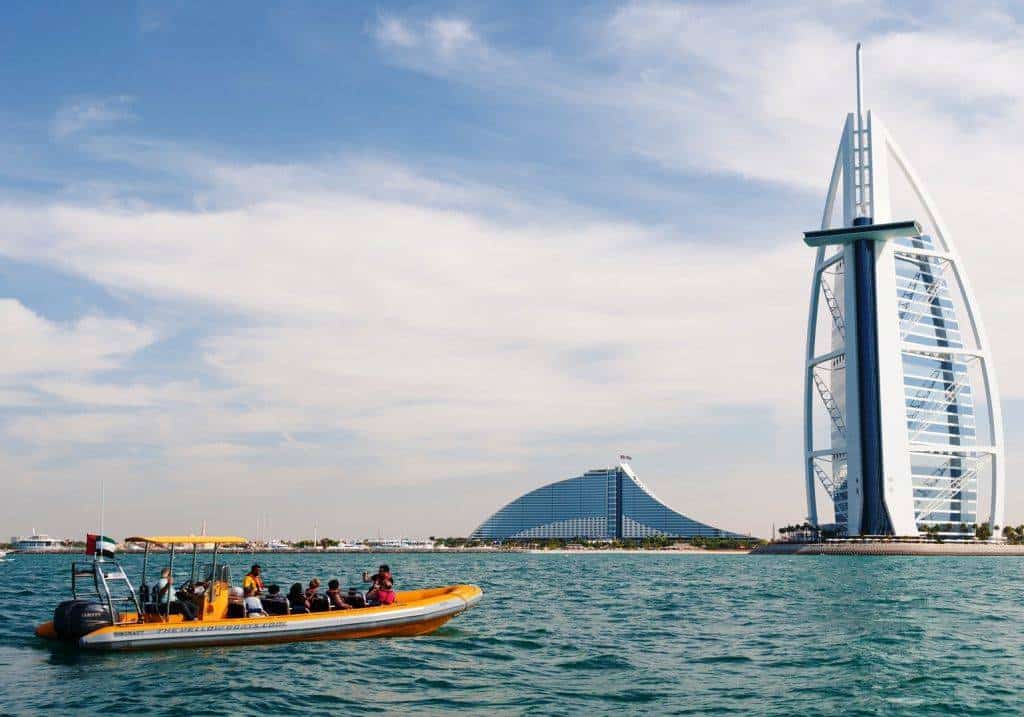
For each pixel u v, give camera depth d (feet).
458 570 412.98
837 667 94.32
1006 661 97.86
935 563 523.29
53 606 168.76
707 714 73.82
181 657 96.17
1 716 73.56
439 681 86.58
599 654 103.96
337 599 111.86
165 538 101.50
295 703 77.41
